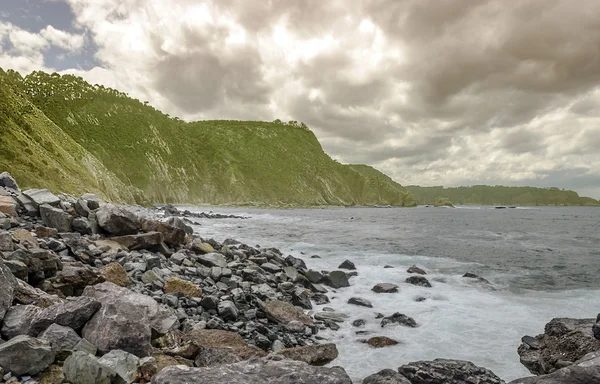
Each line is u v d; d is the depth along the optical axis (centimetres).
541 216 11825
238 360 697
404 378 691
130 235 1609
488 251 3056
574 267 2353
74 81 18612
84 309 653
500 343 1074
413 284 1770
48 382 512
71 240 1360
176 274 1412
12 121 5475
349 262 2111
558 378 589
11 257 880
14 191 1831
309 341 1052
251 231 4338
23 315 624
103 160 15675
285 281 1653
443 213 14725
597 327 813
